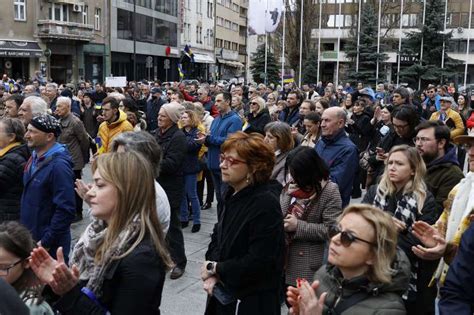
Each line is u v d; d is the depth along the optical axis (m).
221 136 7.74
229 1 78.31
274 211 3.29
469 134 3.35
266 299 3.33
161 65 56.84
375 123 9.75
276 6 28.56
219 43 75.19
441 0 36.56
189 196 7.82
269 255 3.24
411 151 3.88
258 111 8.84
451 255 3.15
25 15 36.62
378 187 4.05
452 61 37.19
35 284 2.80
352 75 37.53
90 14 42.59
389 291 2.47
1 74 35.78
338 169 5.41
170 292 5.59
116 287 2.45
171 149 5.96
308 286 2.43
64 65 40.84
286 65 46.81
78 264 2.76
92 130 13.73
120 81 21.16
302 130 8.86
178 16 59.38
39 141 4.62
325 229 3.98
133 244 2.49
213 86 22.17
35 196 4.61
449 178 4.52
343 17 58.62
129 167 2.61
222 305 3.40
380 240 2.44
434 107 16.25
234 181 3.37
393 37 48.41
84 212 8.88
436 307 3.30
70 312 2.35
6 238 2.74
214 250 3.63
